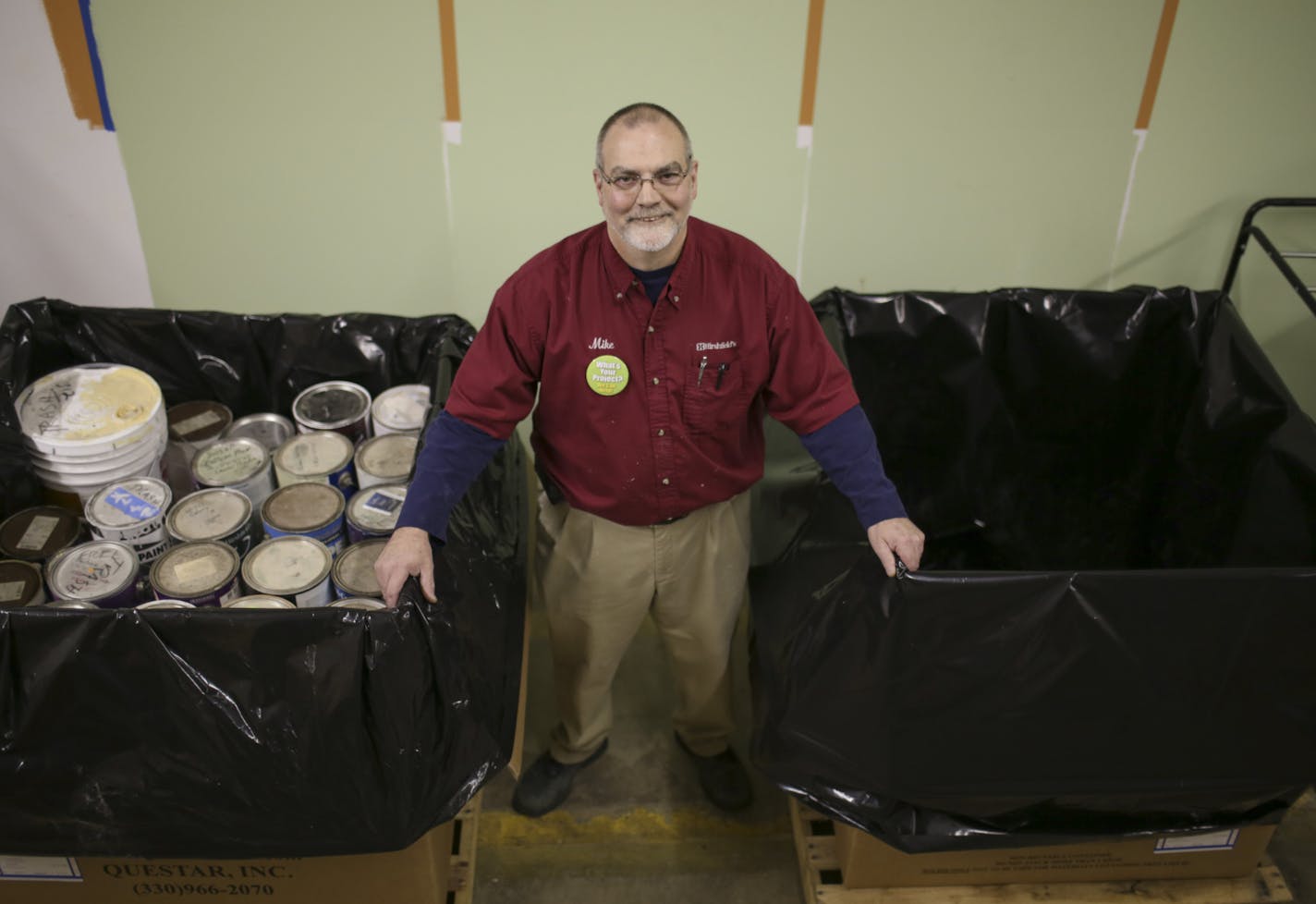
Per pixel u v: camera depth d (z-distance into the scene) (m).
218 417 2.25
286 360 2.31
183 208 2.22
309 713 1.39
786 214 2.31
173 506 1.91
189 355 2.30
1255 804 1.70
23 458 1.92
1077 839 1.68
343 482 2.06
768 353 1.55
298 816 1.47
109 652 1.36
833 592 1.61
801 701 1.64
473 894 1.95
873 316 2.30
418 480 1.53
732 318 1.52
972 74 2.15
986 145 2.24
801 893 1.96
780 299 1.53
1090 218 2.36
